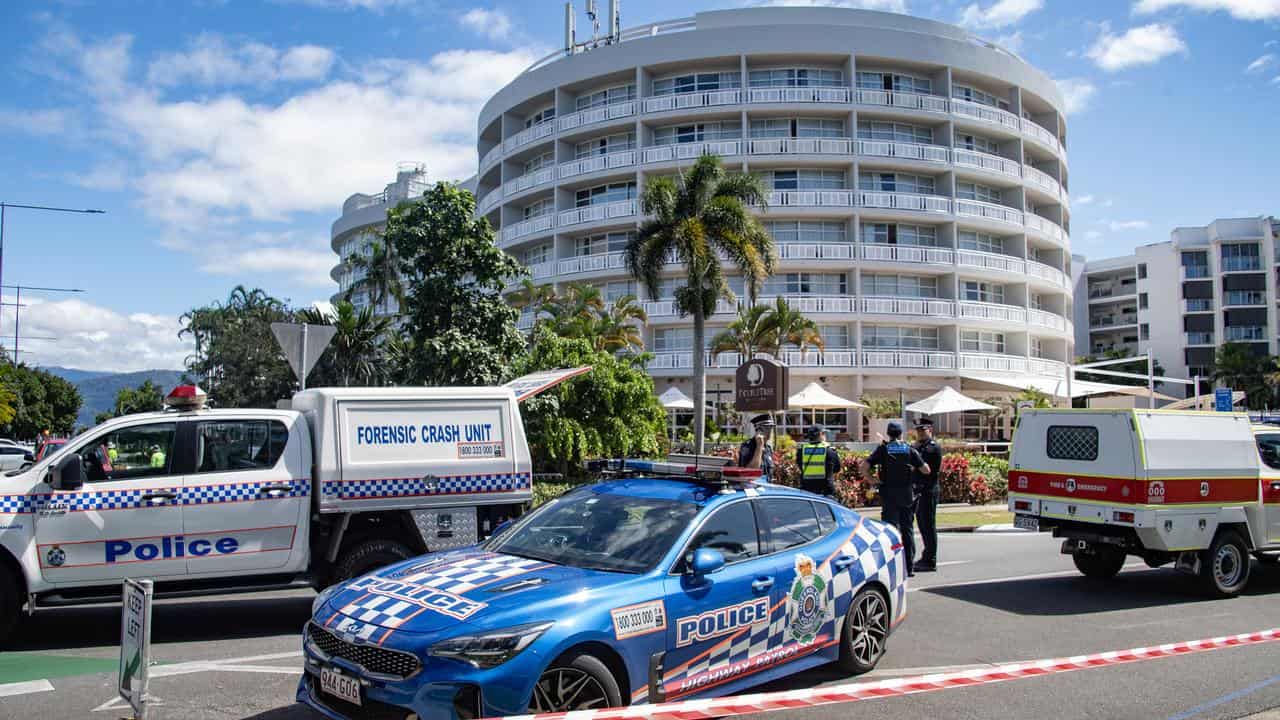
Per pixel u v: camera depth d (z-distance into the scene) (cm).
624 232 4369
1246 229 7781
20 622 850
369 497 822
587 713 431
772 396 1712
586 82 4534
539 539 594
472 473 868
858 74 4366
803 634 610
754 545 595
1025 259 4578
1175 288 7900
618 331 3825
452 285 1508
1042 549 1506
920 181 4428
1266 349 7619
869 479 1234
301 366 1135
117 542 742
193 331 4859
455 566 545
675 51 4284
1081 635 845
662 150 4241
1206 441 1057
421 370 1480
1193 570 1040
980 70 4469
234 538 779
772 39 4219
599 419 2192
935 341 4397
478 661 433
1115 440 1033
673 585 523
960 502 2267
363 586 524
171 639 791
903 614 721
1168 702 633
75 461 715
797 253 4175
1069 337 5022
